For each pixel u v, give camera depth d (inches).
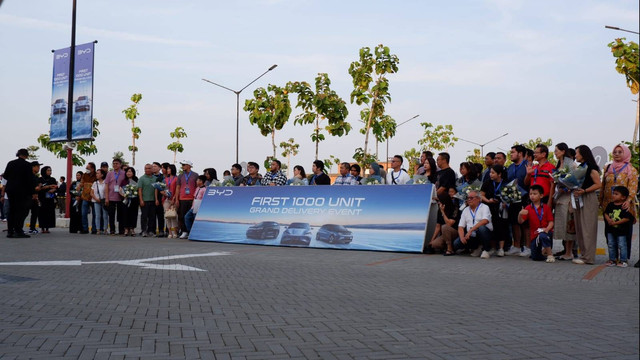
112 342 181.8
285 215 570.3
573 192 419.8
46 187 724.7
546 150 457.1
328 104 1266.0
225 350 174.1
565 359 167.5
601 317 225.8
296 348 177.3
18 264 380.2
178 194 665.6
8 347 174.2
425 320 218.4
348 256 460.4
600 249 521.0
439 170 509.4
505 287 302.8
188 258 432.5
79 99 911.0
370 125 1246.3
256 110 1428.4
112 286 292.2
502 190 459.8
